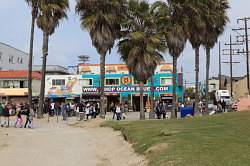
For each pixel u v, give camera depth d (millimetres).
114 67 73812
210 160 11711
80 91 72688
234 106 48406
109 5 37969
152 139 17625
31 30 44781
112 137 24156
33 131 29578
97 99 73250
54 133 28078
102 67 38438
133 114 55562
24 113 34344
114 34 38438
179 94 70750
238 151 12438
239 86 97938
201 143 14703
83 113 39688
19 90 72375
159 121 27875
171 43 38719
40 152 19766
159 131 20094
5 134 27375
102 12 37844
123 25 38719
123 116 41188
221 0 44812
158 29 39062
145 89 72438
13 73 73750
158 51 39406
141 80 39062
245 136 15633
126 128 24875
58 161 17234
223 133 17094
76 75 73125
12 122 36938
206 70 45750
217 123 21703
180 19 38844
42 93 43188
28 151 20094
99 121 34094
